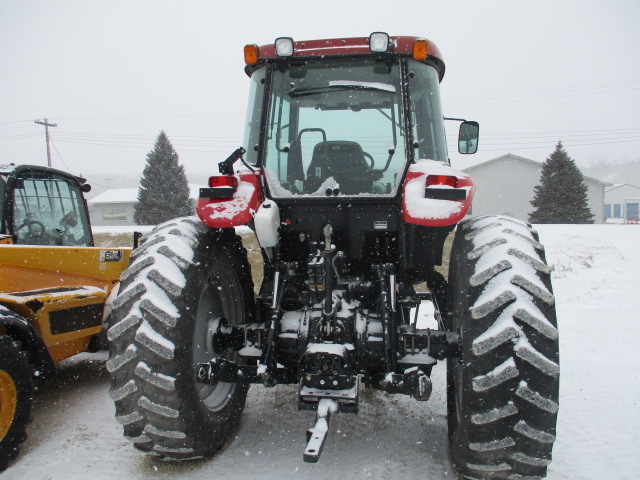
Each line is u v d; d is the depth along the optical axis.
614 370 4.50
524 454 2.35
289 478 2.74
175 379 2.55
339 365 2.63
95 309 4.21
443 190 2.75
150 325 2.56
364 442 3.20
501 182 47.72
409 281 3.62
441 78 3.88
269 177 3.36
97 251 4.46
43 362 3.34
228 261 3.29
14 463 2.97
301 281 3.46
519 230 2.70
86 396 4.07
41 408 3.83
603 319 6.46
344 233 3.33
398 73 3.37
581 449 3.09
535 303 2.40
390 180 3.35
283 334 2.99
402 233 3.27
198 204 2.99
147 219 41.38
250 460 2.96
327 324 2.83
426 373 2.85
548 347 2.33
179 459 2.81
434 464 2.88
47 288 3.99
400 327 2.98
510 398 2.33
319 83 3.43
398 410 3.73
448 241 12.91
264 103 3.42
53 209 4.77
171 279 2.65
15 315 3.15
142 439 2.63
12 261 3.75
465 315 2.52
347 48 3.34
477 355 2.37
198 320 3.10
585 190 38.91
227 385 3.29
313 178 3.43
